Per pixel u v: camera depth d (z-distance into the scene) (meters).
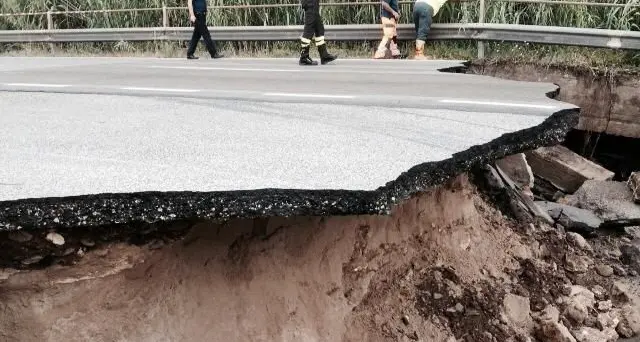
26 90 6.23
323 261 3.43
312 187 2.55
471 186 5.40
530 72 7.59
